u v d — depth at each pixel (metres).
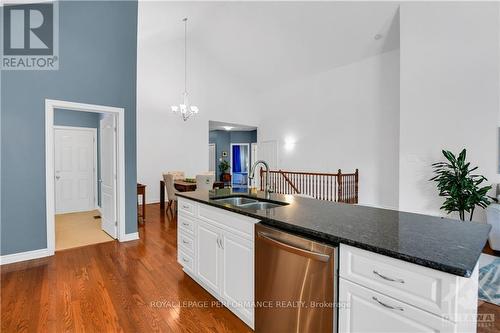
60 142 5.54
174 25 6.00
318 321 1.29
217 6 5.49
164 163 6.98
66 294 2.25
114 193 3.77
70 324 1.84
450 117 4.02
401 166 4.52
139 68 6.53
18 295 2.22
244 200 2.56
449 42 4.00
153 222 4.79
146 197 6.69
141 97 6.57
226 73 8.24
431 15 4.15
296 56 6.68
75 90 3.30
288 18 5.50
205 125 7.77
